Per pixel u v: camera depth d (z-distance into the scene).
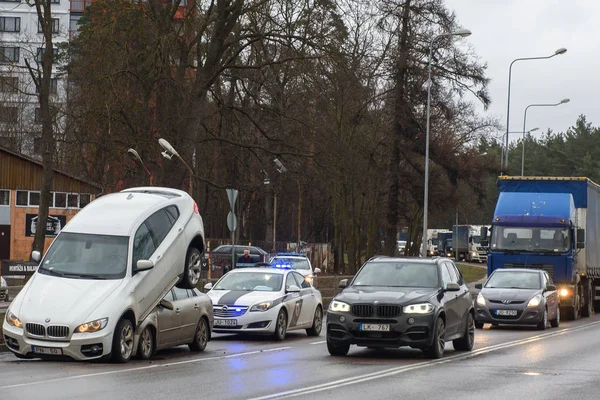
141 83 83.06
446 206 135.38
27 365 37.78
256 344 51.41
